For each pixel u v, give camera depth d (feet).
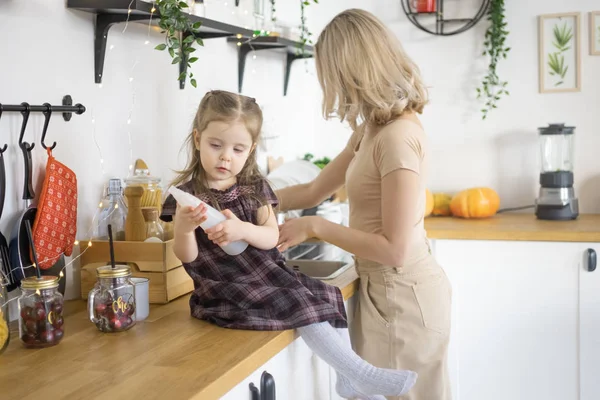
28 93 5.51
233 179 5.65
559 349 9.45
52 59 5.75
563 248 9.36
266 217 5.64
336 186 7.27
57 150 5.86
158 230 6.03
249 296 5.27
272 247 5.57
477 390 9.77
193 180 5.63
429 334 6.26
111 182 6.15
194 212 5.10
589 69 11.03
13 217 5.45
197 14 7.25
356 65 5.87
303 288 5.34
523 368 9.58
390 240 5.71
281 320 5.18
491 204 10.87
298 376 5.68
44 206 5.38
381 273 6.30
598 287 9.27
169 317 5.49
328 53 6.01
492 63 11.24
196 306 5.51
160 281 5.90
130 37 6.75
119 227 6.10
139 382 3.99
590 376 9.37
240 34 7.62
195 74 7.93
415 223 6.22
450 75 11.50
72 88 5.99
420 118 11.69
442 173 11.66
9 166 5.39
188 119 7.80
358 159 6.17
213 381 3.99
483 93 11.39
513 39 11.23
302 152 11.41
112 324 5.02
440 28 11.43
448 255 9.74
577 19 10.94
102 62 6.28
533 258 9.46
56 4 5.78
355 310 6.74
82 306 5.88
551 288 9.43
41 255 5.40
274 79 10.12
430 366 6.31
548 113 11.20
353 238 5.83
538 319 9.50
